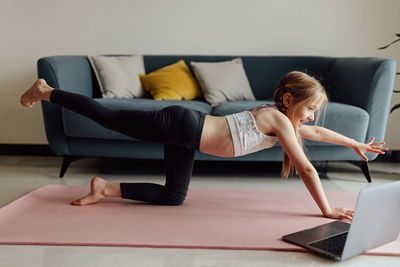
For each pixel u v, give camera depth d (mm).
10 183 2570
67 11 3508
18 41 3510
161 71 3295
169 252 1526
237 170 3029
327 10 3471
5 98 3533
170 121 1869
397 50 3445
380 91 2643
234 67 3316
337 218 1843
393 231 1578
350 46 3496
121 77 3152
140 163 3229
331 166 3186
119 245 1570
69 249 1545
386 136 3455
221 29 3535
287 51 3537
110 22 3531
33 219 1825
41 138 3541
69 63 2891
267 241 1606
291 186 2586
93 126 2619
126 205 2041
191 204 2068
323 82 3320
